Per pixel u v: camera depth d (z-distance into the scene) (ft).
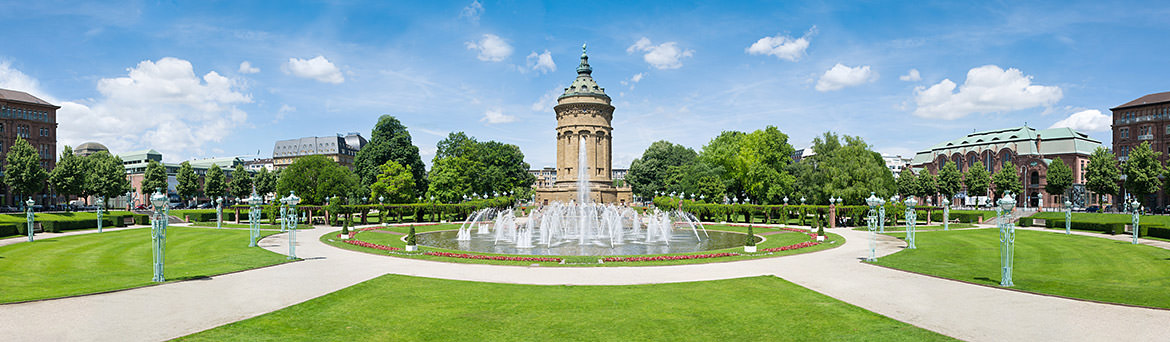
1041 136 388.37
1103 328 48.29
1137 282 73.97
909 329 49.06
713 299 61.72
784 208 202.69
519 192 369.09
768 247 118.42
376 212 290.35
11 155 253.44
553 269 84.23
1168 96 319.06
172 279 73.41
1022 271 84.07
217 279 73.77
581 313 55.21
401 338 46.78
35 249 109.70
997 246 117.80
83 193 294.25
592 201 325.83
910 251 110.11
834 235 147.95
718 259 95.45
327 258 96.84
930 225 192.65
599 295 63.93
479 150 336.49
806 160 238.27
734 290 67.00
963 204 390.63
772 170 266.77
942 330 48.70
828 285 70.18
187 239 131.95
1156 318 51.24
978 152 394.93
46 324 49.16
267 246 118.11
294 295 63.36
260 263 89.56
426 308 57.31
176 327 49.11
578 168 356.79
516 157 406.41
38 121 345.72
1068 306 56.85
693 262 92.02
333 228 179.52
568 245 128.67
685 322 51.83
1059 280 75.25
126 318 51.80
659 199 288.51
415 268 84.69
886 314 54.54
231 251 107.65
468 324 51.16
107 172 299.99
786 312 55.52
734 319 52.85
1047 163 366.84
